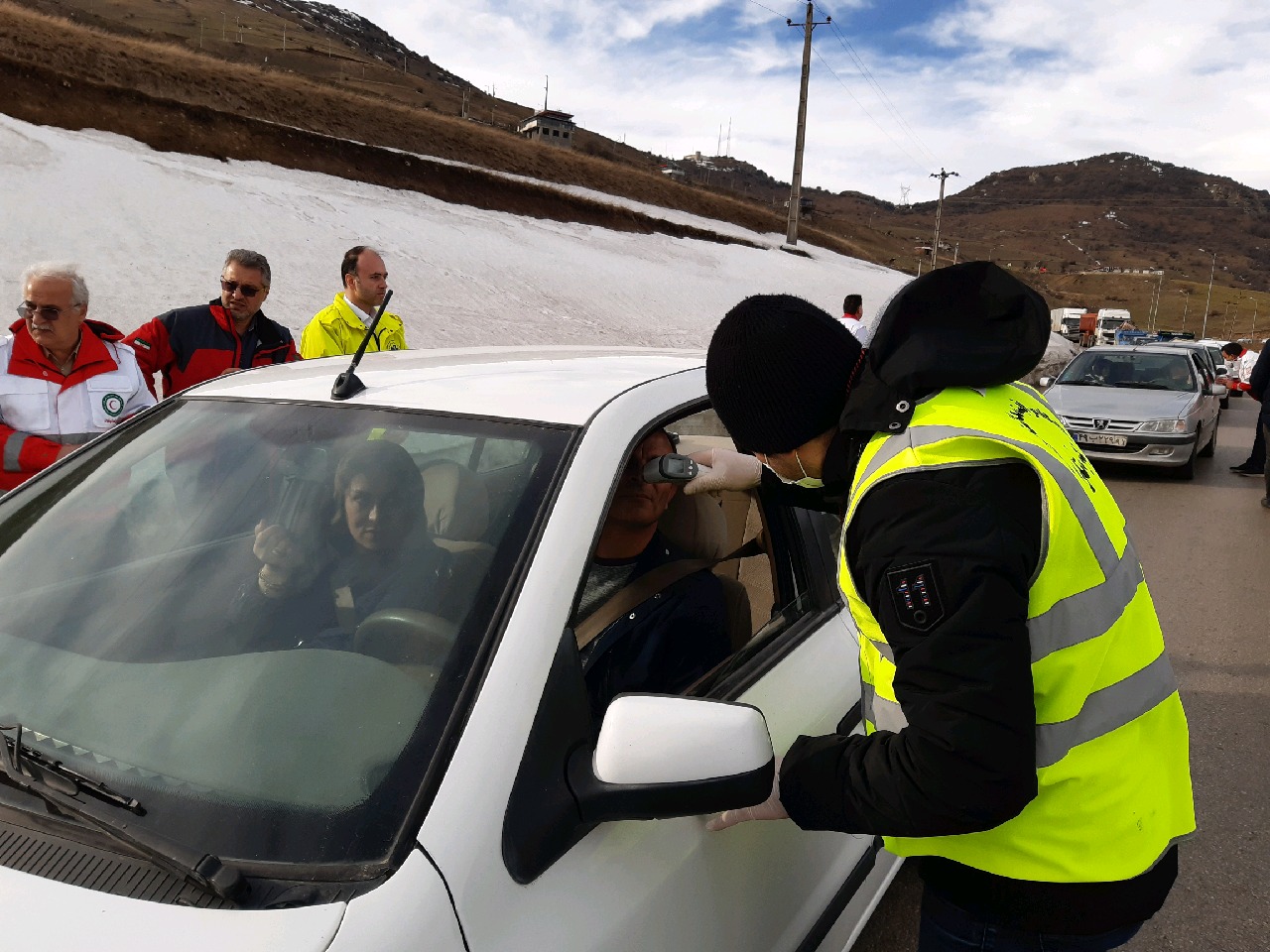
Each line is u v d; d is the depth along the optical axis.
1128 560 1.31
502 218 36.50
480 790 1.13
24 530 1.78
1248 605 5.64
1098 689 1.25
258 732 1.26
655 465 1.72
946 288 1.22
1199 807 3.35
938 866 1.44
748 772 1.22
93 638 1.49
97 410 3.58
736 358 1.29
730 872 1.54
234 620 1.46
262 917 1.02
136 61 37.59
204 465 1.76
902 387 1.20
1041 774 1.25
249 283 4.34
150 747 1.28
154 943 0.99
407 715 1.22
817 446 1.37
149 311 14.19
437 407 1.70
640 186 60.09
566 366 1.99
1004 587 1.09
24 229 15.55
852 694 2.01
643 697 1.25
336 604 1.43
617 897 1.25
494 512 1.42
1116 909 1.32
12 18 35.97
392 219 27.00
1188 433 9.60
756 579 2.06
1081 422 9.97
